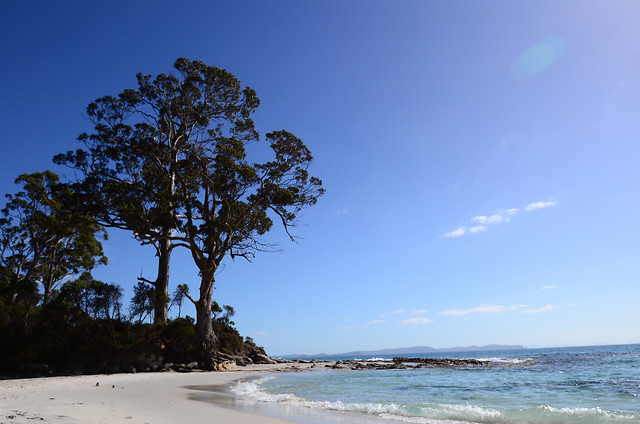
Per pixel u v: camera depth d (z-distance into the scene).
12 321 33.94
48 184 50.06
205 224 36.56
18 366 29.97
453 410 12.40
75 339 33.25
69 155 38.22
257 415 11.02
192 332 37.41
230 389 19.36
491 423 10.50
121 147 38.81
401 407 12.91
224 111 45.50
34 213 47.91
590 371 33.25
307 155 41.88
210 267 37.97
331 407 12.84
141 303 37.16
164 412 11.14
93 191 36.06
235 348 44.88
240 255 40.72
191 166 41.53
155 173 38.38
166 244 40.81
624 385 21.81
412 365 46.16
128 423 8.94
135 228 36.31
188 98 43.62
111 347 33.06
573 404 14.82
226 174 37.94
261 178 39.78
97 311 35.19
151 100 42.84
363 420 10.50
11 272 47.28
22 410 10.02
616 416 11.46
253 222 40.19
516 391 19.52
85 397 14.37
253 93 45.72
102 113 40.66
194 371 34.06
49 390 16.88
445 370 38.09
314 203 42.34
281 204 39.81
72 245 49.31
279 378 27.91
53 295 48.00
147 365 33.47
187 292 40.09
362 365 43.81
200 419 10.05
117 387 19.20
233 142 40.84
